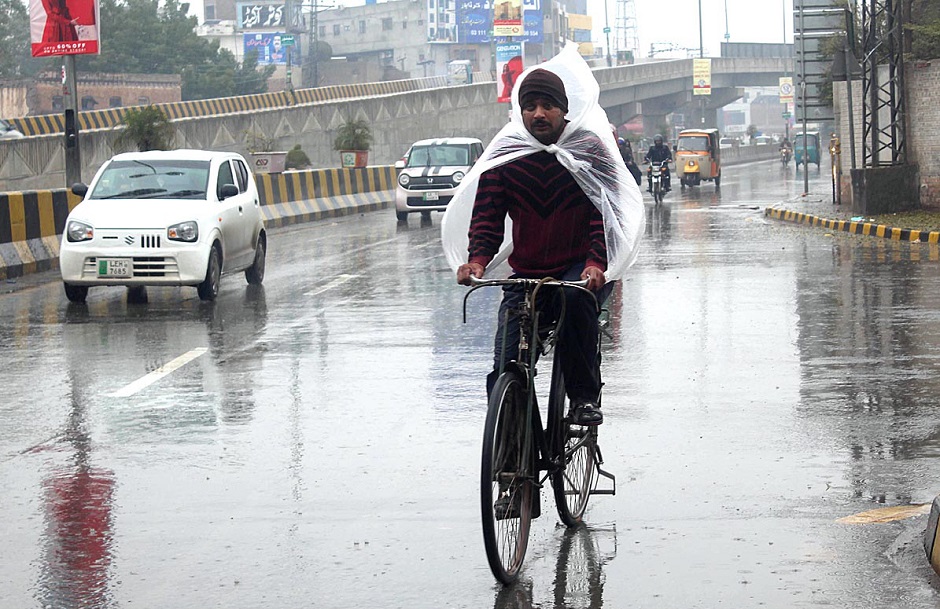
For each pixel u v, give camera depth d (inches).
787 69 5142.7
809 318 517.0
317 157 2375.7
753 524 237.5
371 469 284.2
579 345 225.8
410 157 1307.8
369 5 6151.6
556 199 219.5
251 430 326.0
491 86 3134.8
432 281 691.4
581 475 244.7
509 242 231.1
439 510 250.8
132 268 591.8
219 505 257.3
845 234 983.6
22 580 212.4
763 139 5226.4
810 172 2719.0
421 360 430.0
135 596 203.9
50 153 1630.2
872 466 279.7
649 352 438.9
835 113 1331.2
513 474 205.5
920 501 251.1
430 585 206.4
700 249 864.9
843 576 205.3
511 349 219.3
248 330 510.0
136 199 622.5
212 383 393.1
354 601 199.5
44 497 265.7
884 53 1232.2
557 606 195.6
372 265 796.0
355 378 398.0
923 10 1400.1
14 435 325.4
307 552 225.3
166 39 3703.3
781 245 886.4
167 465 291.4
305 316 551.5
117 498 264.1
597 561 217.8
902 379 382.0
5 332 515.5
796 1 1546.5
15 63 3484.3
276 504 257.1
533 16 5506.9
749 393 365.1
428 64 5989.2
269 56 4972.9
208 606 198.5
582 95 222.8
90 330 518.0
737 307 554.6
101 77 3230.8
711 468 280.8
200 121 1979.6
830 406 344.8
